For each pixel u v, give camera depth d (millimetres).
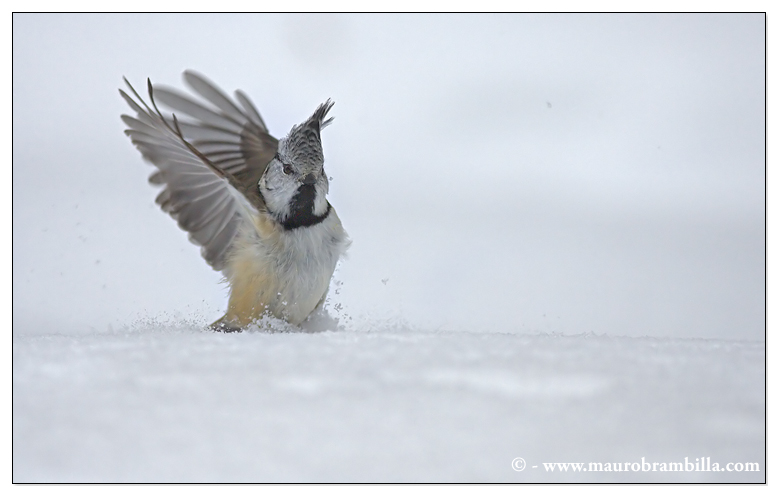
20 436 4219
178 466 3811
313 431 4246
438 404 4676
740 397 4746
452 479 3701
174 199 9742
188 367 5672
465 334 8148
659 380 5172
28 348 6715
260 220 9305
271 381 5234
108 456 3947
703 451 3951
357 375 5367
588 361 5762
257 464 3848
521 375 5309
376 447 4016
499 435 4172
